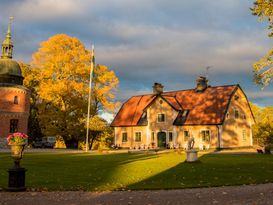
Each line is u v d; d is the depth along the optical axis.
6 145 46.88
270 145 33.53
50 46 48.53
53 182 14.42
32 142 59.38
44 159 26.23
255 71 19.25
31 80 56.06
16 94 48.62
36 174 16.98
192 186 13.18
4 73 48.50
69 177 16.00
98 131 50.53
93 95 50.50
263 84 19.12
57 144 55.69
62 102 49.03
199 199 10.46
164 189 12.59
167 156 29.53
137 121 53.72
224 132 45.84
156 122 51.56
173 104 50.91
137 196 11.15
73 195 11.44
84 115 51.19
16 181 12.42
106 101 52.41
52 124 49.47
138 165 21.42
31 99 58.44
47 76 48.81
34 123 59.09
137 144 53.19
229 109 47.31
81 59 49.25
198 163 22.33
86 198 10.88
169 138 50.00
